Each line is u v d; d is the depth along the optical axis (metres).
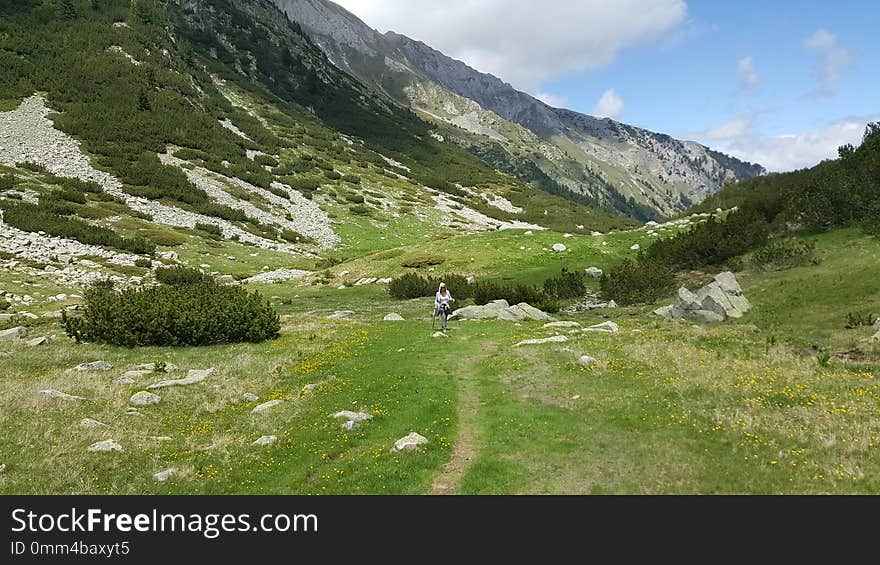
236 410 17.83
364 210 117.69
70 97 109.56
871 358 20.06
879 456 11.10
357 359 24.48
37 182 77.81
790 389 16.05
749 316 30.61
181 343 28.95
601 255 59.22
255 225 93.31
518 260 60.09
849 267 32.38
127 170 91.88
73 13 143.62
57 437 14.23
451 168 197.12
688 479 11.09
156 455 13.72
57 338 29.77
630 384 17.72
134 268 60.78
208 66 181.50
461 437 14.52
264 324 30.53
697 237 45.91
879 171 39.53
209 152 115.88
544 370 20.30
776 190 64.00
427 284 53.12
